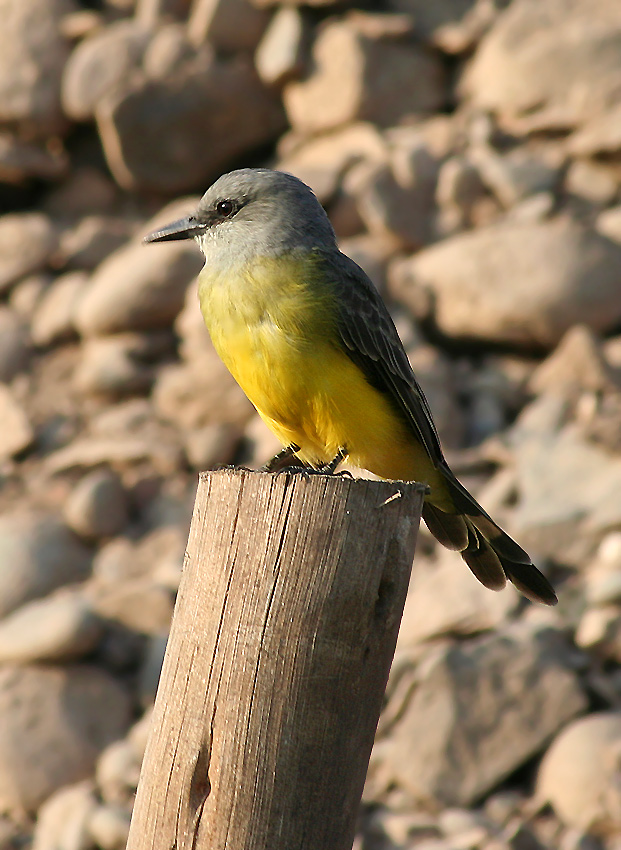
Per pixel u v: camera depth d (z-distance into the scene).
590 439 12.65
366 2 17.22
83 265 16.58
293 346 7.09
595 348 13.58
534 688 10.36
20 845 10.51
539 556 11.70
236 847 4.71
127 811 10.23
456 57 16.94
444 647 10.66
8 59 17.38
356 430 7.36
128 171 16.89
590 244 14.16
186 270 15.21
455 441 13.38
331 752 4.78
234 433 13.94
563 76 15.96
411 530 4.96
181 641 4.97
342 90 16.48
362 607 4.82
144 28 17.27
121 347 15.08
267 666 4.78
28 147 17.34
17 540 12.95
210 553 4.96
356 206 15.41
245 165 17.16
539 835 9.59
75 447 14.25
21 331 15.85
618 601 10.92
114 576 12.70
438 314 14.40
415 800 10.04
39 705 11.23
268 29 17.12
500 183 15.25
